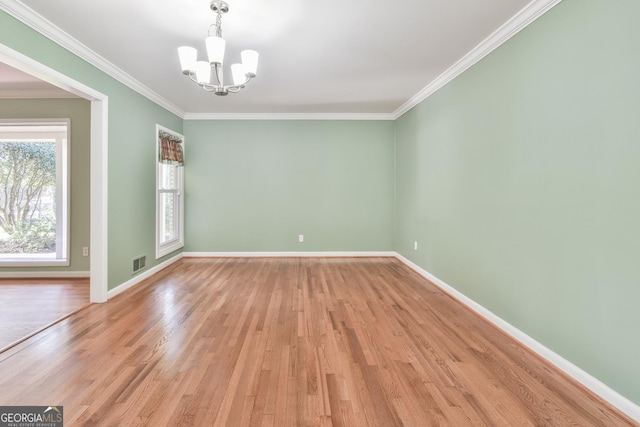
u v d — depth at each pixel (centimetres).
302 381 204
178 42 298
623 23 176
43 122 448
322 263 541
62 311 323
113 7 242
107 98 352
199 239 580
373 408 179
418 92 453
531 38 246
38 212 477
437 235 412
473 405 183
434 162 422
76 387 196
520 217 260
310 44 303
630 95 173
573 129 209
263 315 312
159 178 503
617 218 181
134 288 396
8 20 234
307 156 582
